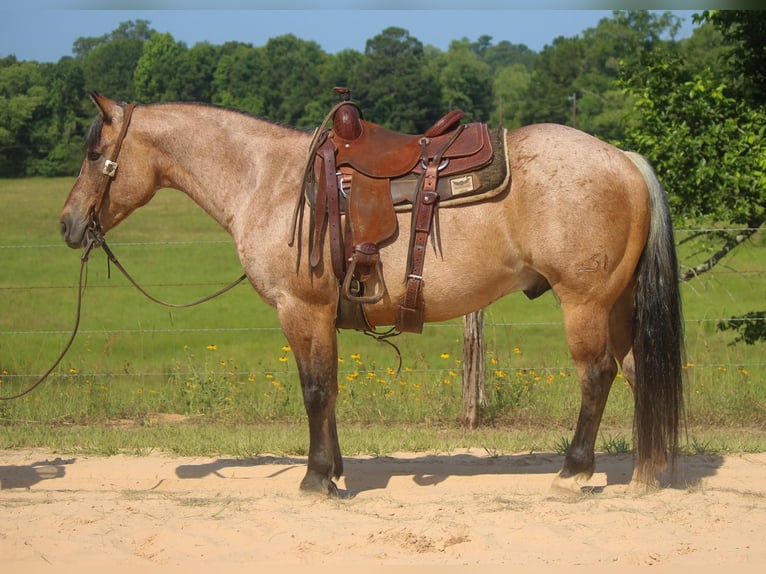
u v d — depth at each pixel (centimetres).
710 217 859
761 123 848
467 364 779
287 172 507
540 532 427
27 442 696
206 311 1733
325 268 489
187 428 759
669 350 488
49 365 1070
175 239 2662
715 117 857
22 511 474
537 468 602
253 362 1156
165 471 604
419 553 412
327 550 414
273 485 557
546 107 3988
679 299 493
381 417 803
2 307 1702
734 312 1356
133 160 534
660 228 489
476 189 478
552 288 491
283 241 495
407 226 485
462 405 785
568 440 689
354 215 483
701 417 776
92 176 536
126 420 816
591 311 483
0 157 3491
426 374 934
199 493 531
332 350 504
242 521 454
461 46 6412
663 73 894
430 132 497
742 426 759
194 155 527
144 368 1101
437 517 452
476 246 481
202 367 998
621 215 477
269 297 506
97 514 466
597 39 4225
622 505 469
